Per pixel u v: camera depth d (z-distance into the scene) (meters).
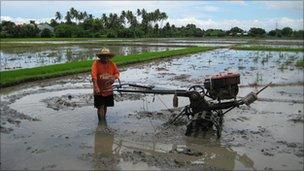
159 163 7.85
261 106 13.14
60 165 7.54
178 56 35.44
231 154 8.52
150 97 14.34
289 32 120.31
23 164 7.50
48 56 36.09
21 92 14.95
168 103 13.40
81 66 22.73
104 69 10.53
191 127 9.51
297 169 7.73
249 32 124.56
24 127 10.03
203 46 53.12
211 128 10.06
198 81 19.23
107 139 9.26
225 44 63.16
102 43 62.25
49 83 17.41
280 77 20.98
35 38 85.19
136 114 11.68
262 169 7.74
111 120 10.94
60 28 96.38
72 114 11.53
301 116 11.81
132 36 101.06
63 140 9.06
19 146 8.52
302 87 17.48
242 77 20.83
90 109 12.22
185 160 8.11
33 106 12.53
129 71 23.20
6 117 10.89
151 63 28.45
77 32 95.06
